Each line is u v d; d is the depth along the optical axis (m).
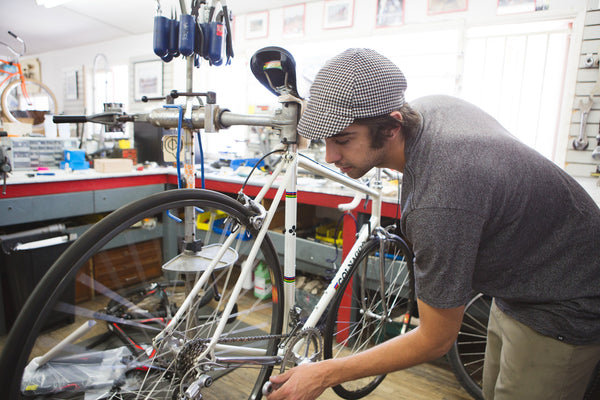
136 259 2.43
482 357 1.69
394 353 0.76
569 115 2.17
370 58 0.67
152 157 3.08
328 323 1.30
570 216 0.77
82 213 2.32
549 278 0.80
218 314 1.12
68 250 0.64
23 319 0.59
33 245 1.94
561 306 0.80
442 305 0.67
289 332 1.12
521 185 0.72
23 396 1.12
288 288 1.14
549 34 2.24
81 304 2.11
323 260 2.01
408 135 0.75
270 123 1.00
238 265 1.17
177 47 1.08
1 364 0.58
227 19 1.12
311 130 0.67
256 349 1.09
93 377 1.20
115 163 2.50
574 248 0.78
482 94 2.50
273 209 1.01
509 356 0.91
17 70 3.06
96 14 3.75
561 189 0.76
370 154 0.71
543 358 0.84
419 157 0.71
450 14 2.47
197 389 0.82
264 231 0.99
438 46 2.56
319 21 2.98
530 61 2.31
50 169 2.55
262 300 1.87
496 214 0.71
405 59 2.70
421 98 0.92
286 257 1.13
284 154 1.05
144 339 1.47
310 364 0.84
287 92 0.98
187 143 1.07
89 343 1.54
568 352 0.81
